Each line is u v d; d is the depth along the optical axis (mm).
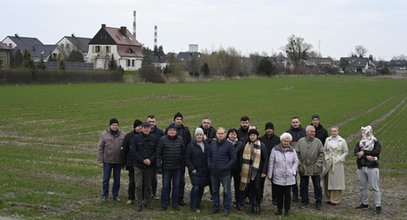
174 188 13453
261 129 33188
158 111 43469
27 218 12078
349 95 70562
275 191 13984
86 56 135625
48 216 12383
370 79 124312
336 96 68125
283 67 156125
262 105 51719
